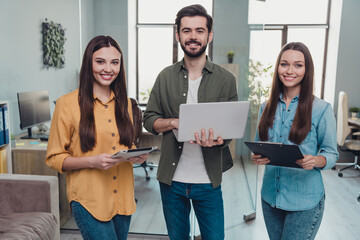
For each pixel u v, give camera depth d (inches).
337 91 209.9
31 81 134.3
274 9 229.8
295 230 62.7
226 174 122.3
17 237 69.3
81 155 59.2
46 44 139.9
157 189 121.9
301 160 55.6
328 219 126.6
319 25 225.0
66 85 151.3
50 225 79.8
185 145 68.3
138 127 66.9
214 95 67.7
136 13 132.4
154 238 109.3
